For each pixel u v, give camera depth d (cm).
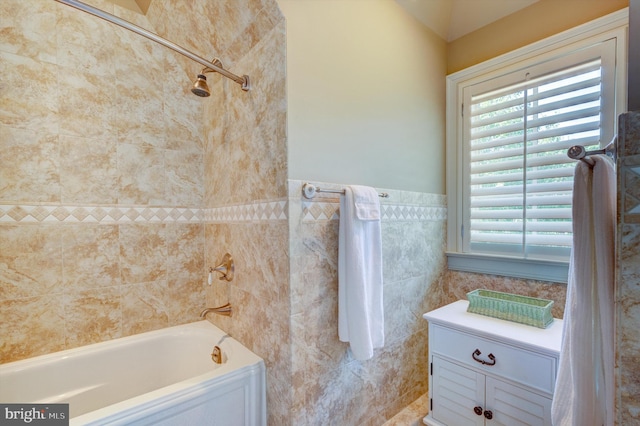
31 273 153
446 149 210
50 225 158
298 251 128
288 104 125
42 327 156
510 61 179
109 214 175
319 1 137
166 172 194
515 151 177
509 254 182
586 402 93
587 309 93
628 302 68
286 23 125
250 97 148
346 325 135
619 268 69
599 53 149
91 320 170
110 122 174
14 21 147
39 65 154
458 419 148
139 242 185
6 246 147
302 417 129
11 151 147
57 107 159
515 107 177
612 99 145
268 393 140
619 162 69
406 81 181
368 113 159
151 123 188
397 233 174
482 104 193
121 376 171
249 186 151
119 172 178
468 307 164
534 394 122
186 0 156
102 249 173
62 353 158
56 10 158
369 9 160
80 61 165
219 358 165
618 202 69
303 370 130
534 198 169
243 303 160
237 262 165
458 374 147
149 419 113
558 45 161
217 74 181
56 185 159
